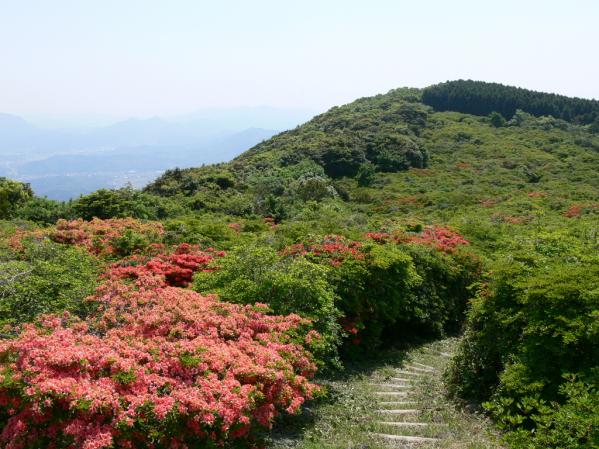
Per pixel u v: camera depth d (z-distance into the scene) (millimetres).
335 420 7781
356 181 56750
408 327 14531
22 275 8594
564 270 7855
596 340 6367
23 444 4844
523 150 63500
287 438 6934
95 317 7711
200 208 33750
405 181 54625
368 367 11281
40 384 4855
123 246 14891
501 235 21312
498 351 8328
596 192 42281
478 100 89438
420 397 9117
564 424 4625
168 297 8281
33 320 7531
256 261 10422
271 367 6457
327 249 12508
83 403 4754
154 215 28328
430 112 88375
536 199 38562
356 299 11359
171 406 5043
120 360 5594
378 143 65062
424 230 21234
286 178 51719
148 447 4969
